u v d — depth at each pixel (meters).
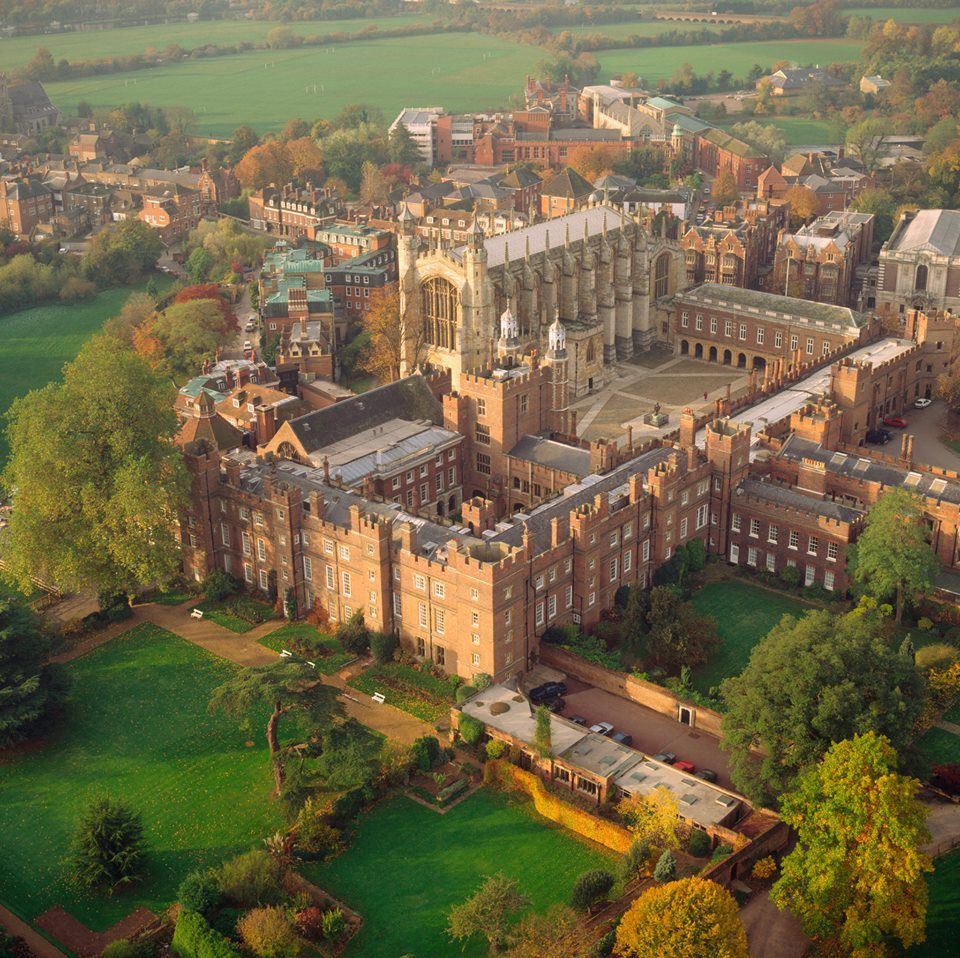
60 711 164.12
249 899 127.25
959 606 179.50
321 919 126.50
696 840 134.25
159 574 179.38
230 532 190.12
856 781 120.12
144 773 152.38
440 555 164.50
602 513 172.88
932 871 123.12
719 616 183.38
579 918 125.50
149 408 184.50
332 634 179.12
